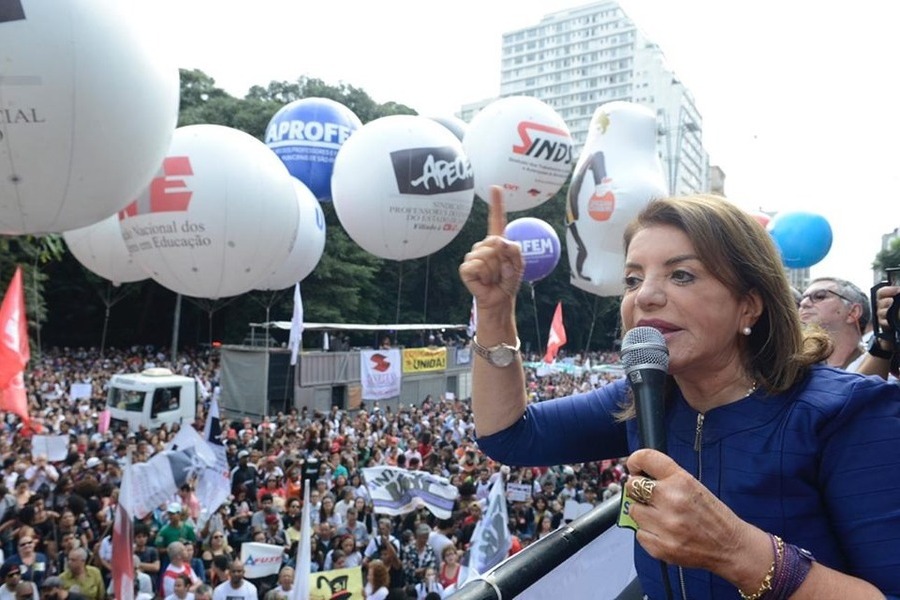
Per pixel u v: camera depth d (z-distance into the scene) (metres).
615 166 6.97
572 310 51.78
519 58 134.50
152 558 7.04
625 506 0.97
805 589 0.84
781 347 1.09
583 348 55.88
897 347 1.93
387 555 6.88
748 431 1.06
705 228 1.08
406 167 7.83
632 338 1.10
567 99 128.50
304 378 19.83
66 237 9.12
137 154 4.10
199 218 5.96
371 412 18.69
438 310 44.56
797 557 0.86
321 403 20.36
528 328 50.31
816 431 1.00
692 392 1.16
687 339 1.08
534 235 14.84
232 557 7.11
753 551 0.84
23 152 3.62
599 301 52.03
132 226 6.13
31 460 9.84
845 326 2.64
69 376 23.91
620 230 6.86
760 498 1.01
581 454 1.55
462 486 9.13
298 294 13.09
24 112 3.51
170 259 6.18
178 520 7.48
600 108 7.40
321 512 8.34
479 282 1.46
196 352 39.44
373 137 7.98
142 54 3.91
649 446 1.00
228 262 6.23
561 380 25.22
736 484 1.04
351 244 36.03
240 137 6.38
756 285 1.09
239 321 35.78
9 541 6.89
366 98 43.62
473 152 9.88
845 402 1.00
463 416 17.88
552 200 49.50
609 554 1.81
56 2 3.44
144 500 7.06
